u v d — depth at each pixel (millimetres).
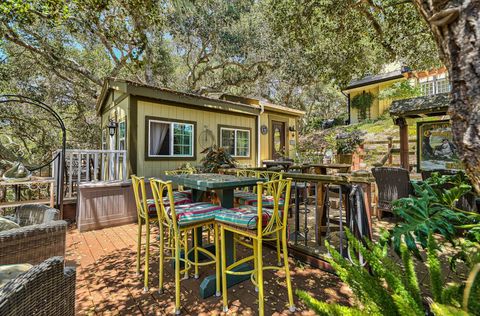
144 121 5531
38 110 10391
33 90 10250
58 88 10773
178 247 1854
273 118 8789
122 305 1870
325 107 19672
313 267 2473
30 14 4227
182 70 14836
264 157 8414
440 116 4957
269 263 2559
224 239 1982
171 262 2590
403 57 4730
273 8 4609
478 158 885
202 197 2746
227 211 2064
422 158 4820
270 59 11578
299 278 2246
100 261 2666
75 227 3930
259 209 1743
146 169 5527
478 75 878
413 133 9094
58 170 4008
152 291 2064
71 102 11641
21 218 2203
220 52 12102
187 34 11266
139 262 2373
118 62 9445
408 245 1459
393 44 4559
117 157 5000
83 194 3756
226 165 4953
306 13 4309
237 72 13398
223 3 10766
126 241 3299
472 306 820
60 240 1767
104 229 3842
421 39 4289
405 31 4215
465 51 913
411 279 1141
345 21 4566
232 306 1850
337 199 4613
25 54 9250
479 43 875
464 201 3008
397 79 12531
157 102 5781
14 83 9680
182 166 6004
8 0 3754
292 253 2703
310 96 17953
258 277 1720
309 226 3695
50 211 2000
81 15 4980
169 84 13031
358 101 14328
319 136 13883
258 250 1734
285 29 4805
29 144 11773
